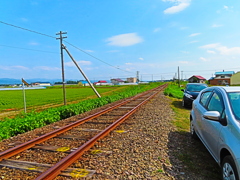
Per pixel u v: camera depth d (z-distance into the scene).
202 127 4.65
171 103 16.44
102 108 13.97
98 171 3.83
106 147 5.25
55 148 5.23
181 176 3.66
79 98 31.05
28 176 3.71
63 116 10.69
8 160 4.45
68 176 3.65
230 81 70.25
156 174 3.72
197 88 14.54
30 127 7.86
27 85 12.73
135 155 4.64
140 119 9.05
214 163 4.25
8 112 16.73
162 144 5.42
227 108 3.54
